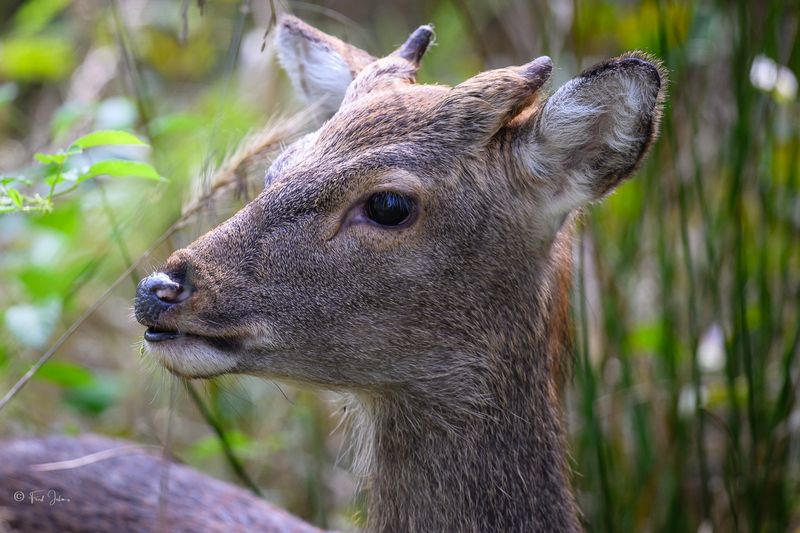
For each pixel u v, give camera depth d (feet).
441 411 25.49
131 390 38.75
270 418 37.88
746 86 33.50
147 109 38.65
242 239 24.29
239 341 24.12
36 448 31.73
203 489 30.94
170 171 36.37
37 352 38.09
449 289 24.88
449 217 24.66
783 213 35.70
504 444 25.76
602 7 39.78
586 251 36.65
